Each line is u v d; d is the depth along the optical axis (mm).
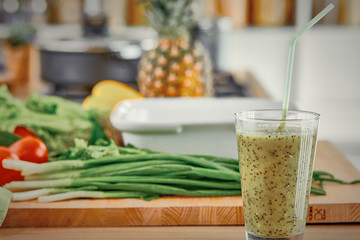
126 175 952
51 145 1133
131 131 1042
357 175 1037
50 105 1178
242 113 840
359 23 2791
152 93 1384
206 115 1187
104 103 1337
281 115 863
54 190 930
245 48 2838
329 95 2867
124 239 854
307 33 2803
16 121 1121
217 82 1826
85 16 2158
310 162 805
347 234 869
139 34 2797
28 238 858
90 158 985
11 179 960
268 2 2801
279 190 797
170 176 948
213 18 2150
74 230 884
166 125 1029
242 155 814
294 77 2875
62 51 1842
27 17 2795
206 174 940
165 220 896
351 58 2822
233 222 896
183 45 1374
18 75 2338
